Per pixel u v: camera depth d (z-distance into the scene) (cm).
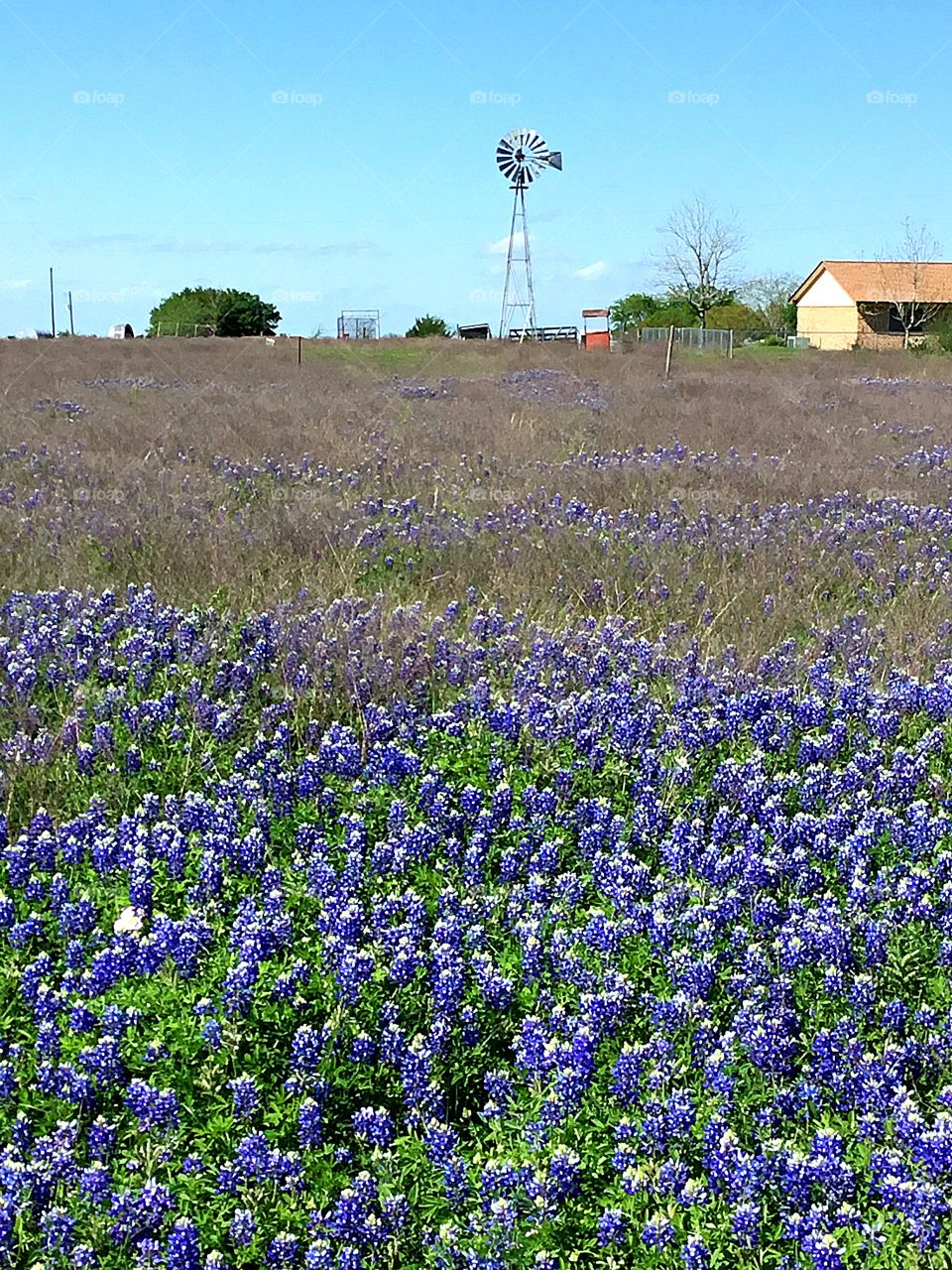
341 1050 457
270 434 1820
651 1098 423
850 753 745
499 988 479
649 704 755
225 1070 450
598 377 3288
